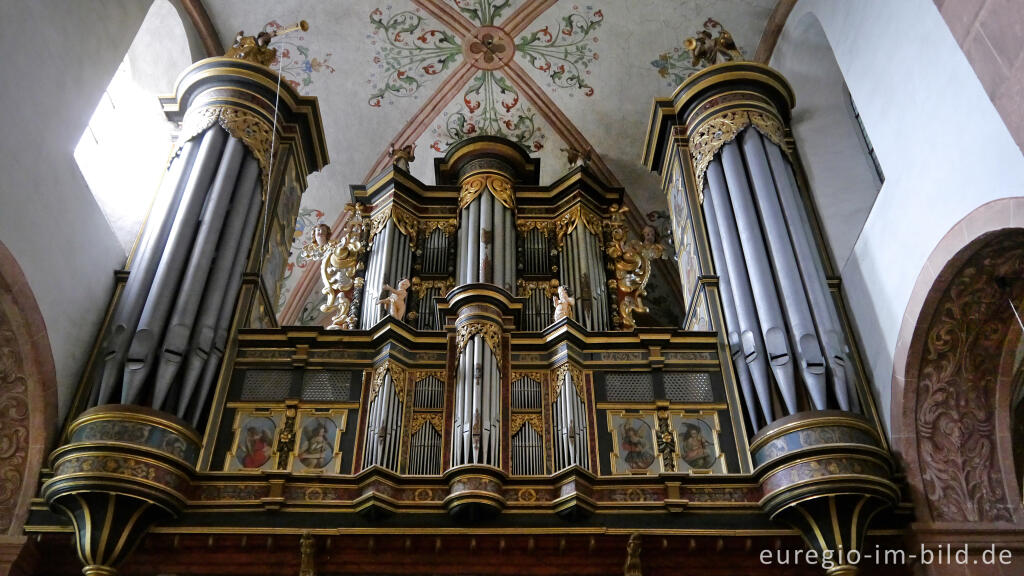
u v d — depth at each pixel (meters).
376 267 12.55
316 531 8.01
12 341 8.27
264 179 10.87
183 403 8.54
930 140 8.38
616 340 9.58
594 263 12.84
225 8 12.99
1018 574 7.97
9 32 7.98
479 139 14.04
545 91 14.51
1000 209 7.20
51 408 8.48
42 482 8.17
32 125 8.33
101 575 7.64
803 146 11.62
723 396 9.17
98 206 9.68
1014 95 6.28
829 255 10.56
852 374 8.84
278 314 14.44
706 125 11.25
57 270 8.71
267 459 8.70
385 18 13.80
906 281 8.76
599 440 8.87
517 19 13.94
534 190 13.71
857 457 7.96
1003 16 6.33
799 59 12.40
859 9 10.08
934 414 8.61
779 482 8.05
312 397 9.14
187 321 8.90
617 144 14.73
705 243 10.52
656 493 8.34
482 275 12.02
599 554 8.19
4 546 7.86
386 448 8.54
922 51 8.51
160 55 12.10
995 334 8.53
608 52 14.09
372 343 9.52
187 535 8.01
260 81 11.30
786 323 9.14
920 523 8.13
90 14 9.30
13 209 8.00
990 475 8.40
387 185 13.52
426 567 8.13
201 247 9.51
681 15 13.52
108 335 9.35
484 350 9.07
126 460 7.81
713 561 8.23
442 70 14.35
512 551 8.18
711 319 9.76
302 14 13.55
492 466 8.15
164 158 11.72
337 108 14.44
